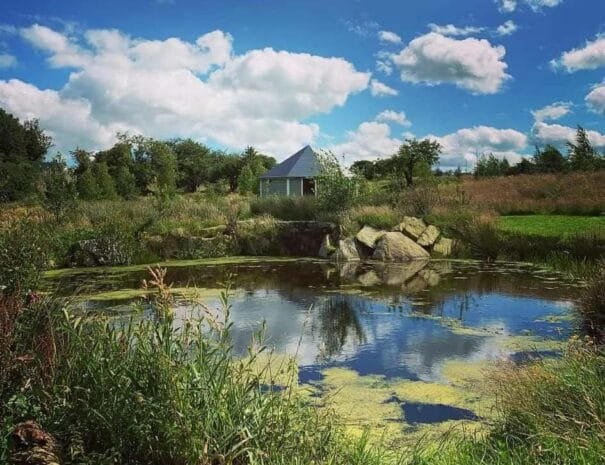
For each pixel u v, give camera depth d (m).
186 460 2.83
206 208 21.00
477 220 16.36
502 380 4.61
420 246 16.31
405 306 9.49
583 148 29.86
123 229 16.06
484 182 26.84
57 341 3.69
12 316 3.53
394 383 5.62
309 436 3.32
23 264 5.47
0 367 3.08
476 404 5.03
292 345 7.00
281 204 21.67
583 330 7.34
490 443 3.82
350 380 5.71
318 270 14.27
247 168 42.50
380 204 19.77
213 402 3.02
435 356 6.55
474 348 6.88
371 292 10.92
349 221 17.81
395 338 7.39
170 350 3.21
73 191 18.09
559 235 14.45
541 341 7.07
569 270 12.49
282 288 11.48
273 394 3.50
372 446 3.84
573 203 19.45
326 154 20.05
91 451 3.03
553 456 3.18
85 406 3.06
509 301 9.73
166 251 16.95
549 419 3.65
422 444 4.06
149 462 2.97
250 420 3.13
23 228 6.27
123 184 38.44
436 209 18.08
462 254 16.16
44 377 3.30
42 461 2.77
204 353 3.27
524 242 14.96
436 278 12.45
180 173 59.50
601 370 4.25
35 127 51.91
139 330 3.44
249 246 18.34
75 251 15.22
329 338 7.40
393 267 14.60
